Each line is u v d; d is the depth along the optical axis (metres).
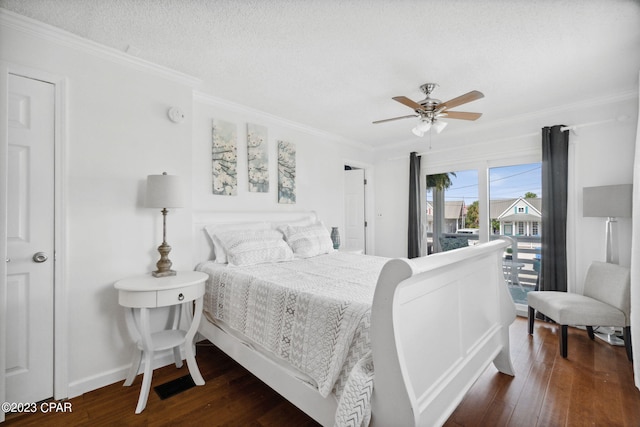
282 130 3.53
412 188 4.26
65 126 1.84
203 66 2.27
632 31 1.81
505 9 1.62
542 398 1.78
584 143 2.96
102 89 1.99
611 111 2.82
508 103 3.00
